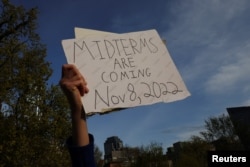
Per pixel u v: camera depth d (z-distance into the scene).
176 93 2.97
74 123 2.24
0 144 17.70
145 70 3.02
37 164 19.20
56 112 20.31
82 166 2.17
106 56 3.01
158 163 61.41
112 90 2.87
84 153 2.19
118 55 3.04
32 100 19.22
